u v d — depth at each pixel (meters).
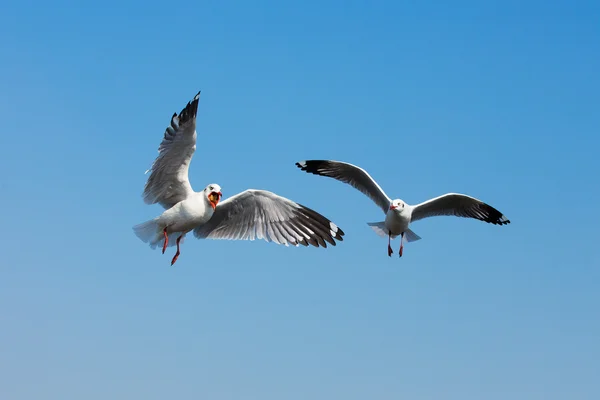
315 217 13.38
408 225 20.14
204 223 13.58
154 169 12.41
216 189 12.80
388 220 20.02
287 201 13.23
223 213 13.50
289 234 13.40
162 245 13.23
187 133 12.06
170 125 11.90
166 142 12.02
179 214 12.72
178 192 12.87
